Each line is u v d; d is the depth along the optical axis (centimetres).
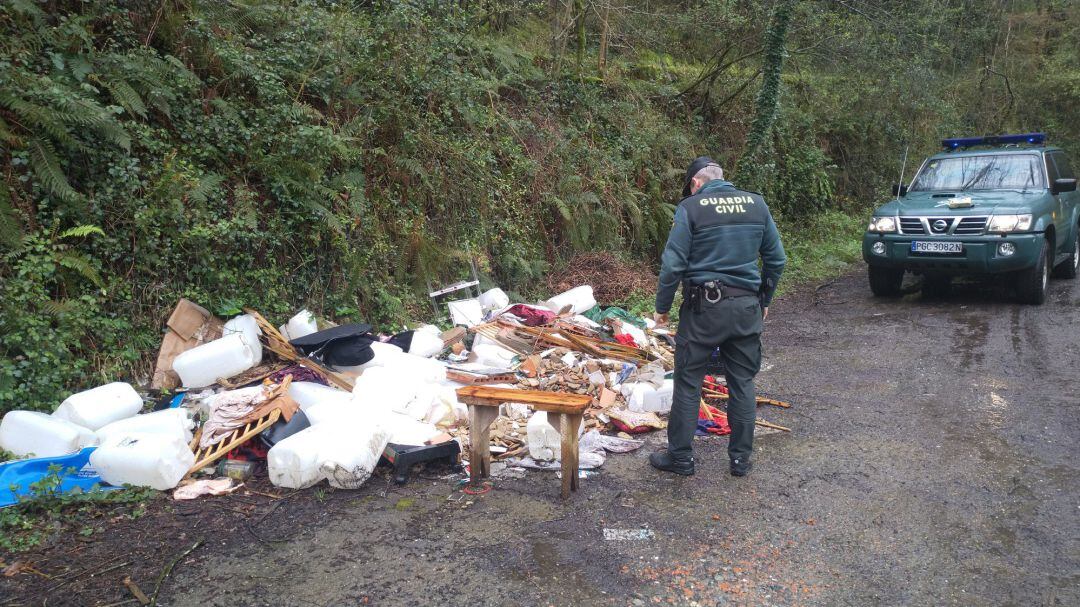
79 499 370
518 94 995
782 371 629
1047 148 939
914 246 824
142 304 534
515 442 459
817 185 1412
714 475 416
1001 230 777
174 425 418
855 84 1438
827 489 393
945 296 904
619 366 580
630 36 1303
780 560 323
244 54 634
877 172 1655
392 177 737
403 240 719
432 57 766
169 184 531
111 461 381
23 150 484
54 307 466
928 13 1371
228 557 328
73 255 486
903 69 1348
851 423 493
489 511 372
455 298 774
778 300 955
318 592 300
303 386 488
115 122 505
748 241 399
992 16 1817
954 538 337
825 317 839
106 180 525
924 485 392
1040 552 322
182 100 593
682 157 1164
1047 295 873
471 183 801
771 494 389
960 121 1756
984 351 647
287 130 638
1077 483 386
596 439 461
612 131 1082
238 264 593
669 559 324
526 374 563
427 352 588
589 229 943
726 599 294
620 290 877
